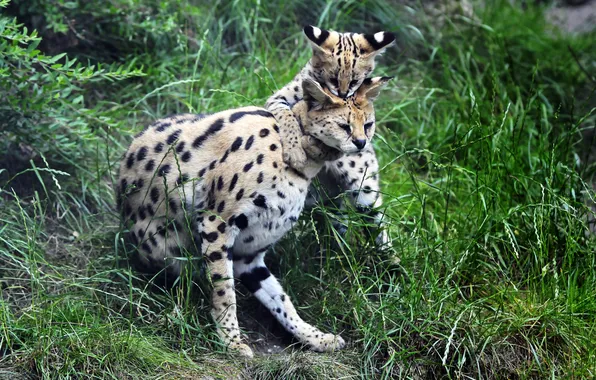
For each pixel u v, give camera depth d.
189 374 7.56
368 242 9.02
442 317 8.47
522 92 13.22
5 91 9.13
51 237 9.16
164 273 8.67
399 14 13.88
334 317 8.52
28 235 8.47
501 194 10.20
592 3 17.45
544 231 9.47
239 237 8.20
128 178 8.62
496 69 13.52
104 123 9.66
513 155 10.23
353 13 13.72
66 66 9.12
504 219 9.16
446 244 9.20
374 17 13.84
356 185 9.28
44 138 9.34
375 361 8.20
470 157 11.21
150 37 11.80
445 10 14.34
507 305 8.84
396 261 9.23
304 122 7.92
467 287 9.09
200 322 8.31
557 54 14.66
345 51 9.46
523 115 10.58
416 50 13.66
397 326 8.37
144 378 7.43
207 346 8.07
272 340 8.59
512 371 8.25
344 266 9.16
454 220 10.06
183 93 11.48
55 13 10.47
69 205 9.59
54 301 7.98
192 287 8.58
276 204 7.96
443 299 8.39
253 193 7.86
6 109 9.13
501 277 9.32
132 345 7.60
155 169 8.38
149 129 8.66
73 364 7.38
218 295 8.04
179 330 8.08
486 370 8.21
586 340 8.42
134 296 8.46
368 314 8.53
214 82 11.64
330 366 7.97
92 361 7.46
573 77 14.01
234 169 7.89
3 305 7.70
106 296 8.25
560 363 8.38
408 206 10.04
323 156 7.96
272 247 9.25
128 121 10.99
